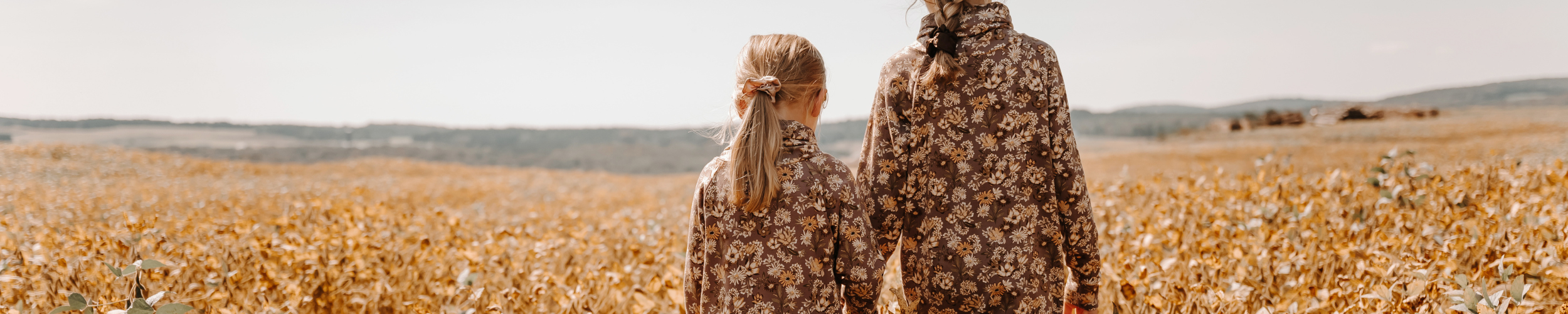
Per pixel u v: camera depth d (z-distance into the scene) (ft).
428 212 18.39
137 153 79.30
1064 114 4.89
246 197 29.07
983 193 4.84
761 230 4.57
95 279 8.72
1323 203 10.53
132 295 6.69
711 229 4.79
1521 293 5.61
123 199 26.55
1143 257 8.79
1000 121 4.78
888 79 5.08
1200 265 8.10
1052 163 4.86
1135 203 14.29
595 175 79.05
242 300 8.88
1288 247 8.49
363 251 10.22
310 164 88.79
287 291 8.55
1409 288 6.32
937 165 4.94
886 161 5.06
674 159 145.59
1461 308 5.74
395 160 97.40
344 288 9.10
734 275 4.63
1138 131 179.01
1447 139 89.15
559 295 8.46
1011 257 4.83
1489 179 11.51
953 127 4.87
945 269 4.96
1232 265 8.45
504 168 91.86
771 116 4.55
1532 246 7.79
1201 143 129.39
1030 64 4.76
